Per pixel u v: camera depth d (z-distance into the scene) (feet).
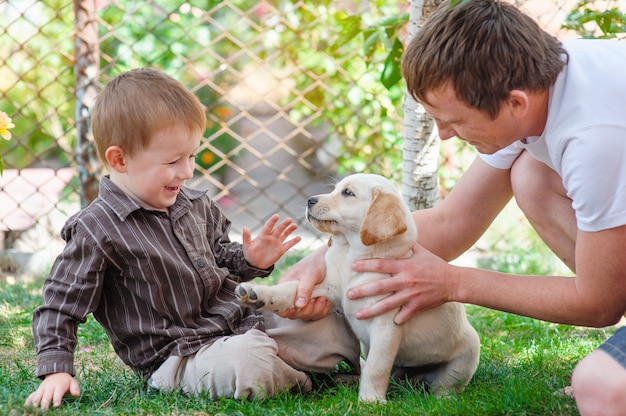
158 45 19.40
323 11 18.34
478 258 16.81
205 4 20.12
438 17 8.10
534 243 17.67
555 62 7.96
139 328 8.93
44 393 8.16
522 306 8.68
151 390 8.98
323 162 22.13
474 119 8.00
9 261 16.33
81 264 8.68
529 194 9.78
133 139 8.82
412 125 12.75
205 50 17.61
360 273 9.30
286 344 9.61
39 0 17.58
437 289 8.91
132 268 8.83
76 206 18.84
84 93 16.19
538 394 8.52
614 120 7.63
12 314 12.77
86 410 8.18
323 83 18.61
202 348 8.95
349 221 9.39
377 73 17.71
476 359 9.73
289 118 17.70
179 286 9.02
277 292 9.18
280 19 17.63
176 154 8.96
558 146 7.98
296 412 8.23
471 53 7.72
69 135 20.34
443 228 10.41
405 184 12.97
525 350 11.35
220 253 9.93
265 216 21.36
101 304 9.07
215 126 21.83
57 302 8.58
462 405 8.29
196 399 8.66
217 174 22.09
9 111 20.29
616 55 8.07
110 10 19.36
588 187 7.70
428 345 9.43
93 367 10.42
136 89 8.95
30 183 17.37
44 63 19.47
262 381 8.71
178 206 9.37
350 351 9.93
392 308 8.93
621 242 7.84
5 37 19.88
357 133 18.21
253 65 21.79
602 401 7.02
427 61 7.92
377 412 8.20
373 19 18.15
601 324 8.58
